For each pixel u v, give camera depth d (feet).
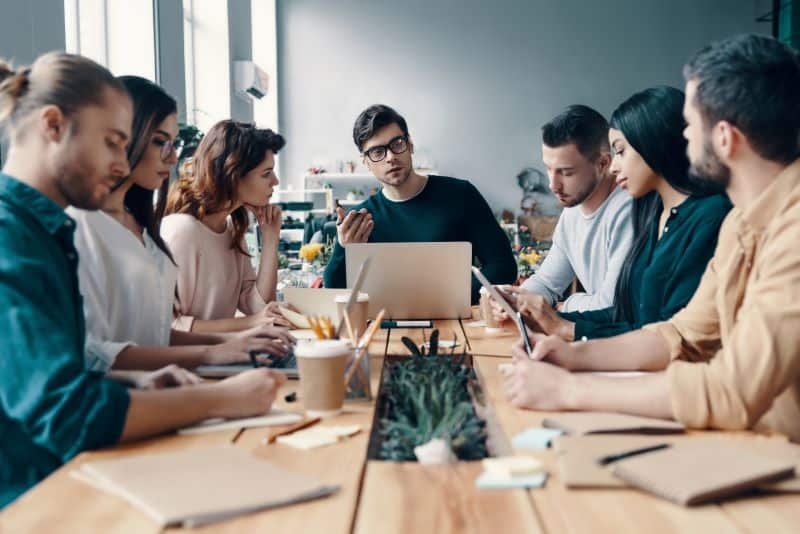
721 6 35.83
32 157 4.23
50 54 4.27
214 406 4.30
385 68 36.55
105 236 6.06
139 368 5.64
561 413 4.56
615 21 36.11
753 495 3.32
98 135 4.22
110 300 6.12
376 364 6.22
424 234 10.84
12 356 3.80
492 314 7.96
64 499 3.25
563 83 36.29
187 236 8.34
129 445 3.96
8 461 4.14
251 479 3.39
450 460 3.82
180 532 2.93
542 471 3.54
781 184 4.38
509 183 36.63
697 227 6.71
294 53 36.58
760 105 4.26
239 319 8.08
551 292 10.11
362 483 3.50
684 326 5.63
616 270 8.60
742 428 4.23
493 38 36.32
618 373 5.50
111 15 18.16
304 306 8.17
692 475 3.34
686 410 4.21
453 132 36.60
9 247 4.02
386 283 8.59
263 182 8.75
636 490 3.36
